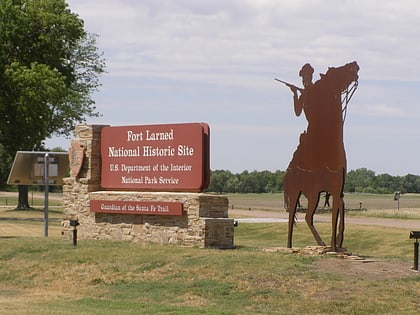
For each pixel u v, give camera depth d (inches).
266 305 749.3
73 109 2738.7
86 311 745.6
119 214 1118.4
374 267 866.8
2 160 3978.8
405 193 7175.2
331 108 960.9
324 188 975.0
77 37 2252.7
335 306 729.6
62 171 1376.7
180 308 749.9
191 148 1055.6
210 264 879.1
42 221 2084.2
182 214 1038.4
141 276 882.8
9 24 2137.1
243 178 6476.4
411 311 713.6
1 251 1058.7
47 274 941.8
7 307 776.3
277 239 1617.9
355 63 947.3
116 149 1143.6
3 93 2091.5
